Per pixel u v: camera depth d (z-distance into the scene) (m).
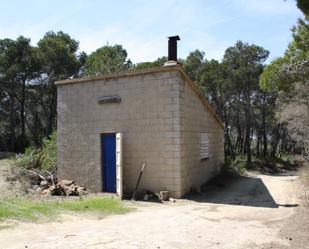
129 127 12.12
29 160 16.47
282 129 41.25
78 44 36.94
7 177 14.12
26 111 35.91
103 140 12.75
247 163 29.61
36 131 35.12
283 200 11.15
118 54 30.23
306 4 6.75
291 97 19.98
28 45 31.66
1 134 35.22
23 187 12.48
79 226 7.33
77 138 13.27
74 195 11.66
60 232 6.74
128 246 5.88
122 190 11.30
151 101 11.77
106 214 8.70
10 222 7.28
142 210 9.45
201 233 6.91
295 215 8.55
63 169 13.54
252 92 32.56
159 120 11.62
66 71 32.50
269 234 6.85
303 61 13.75
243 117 36.69
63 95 13.67
